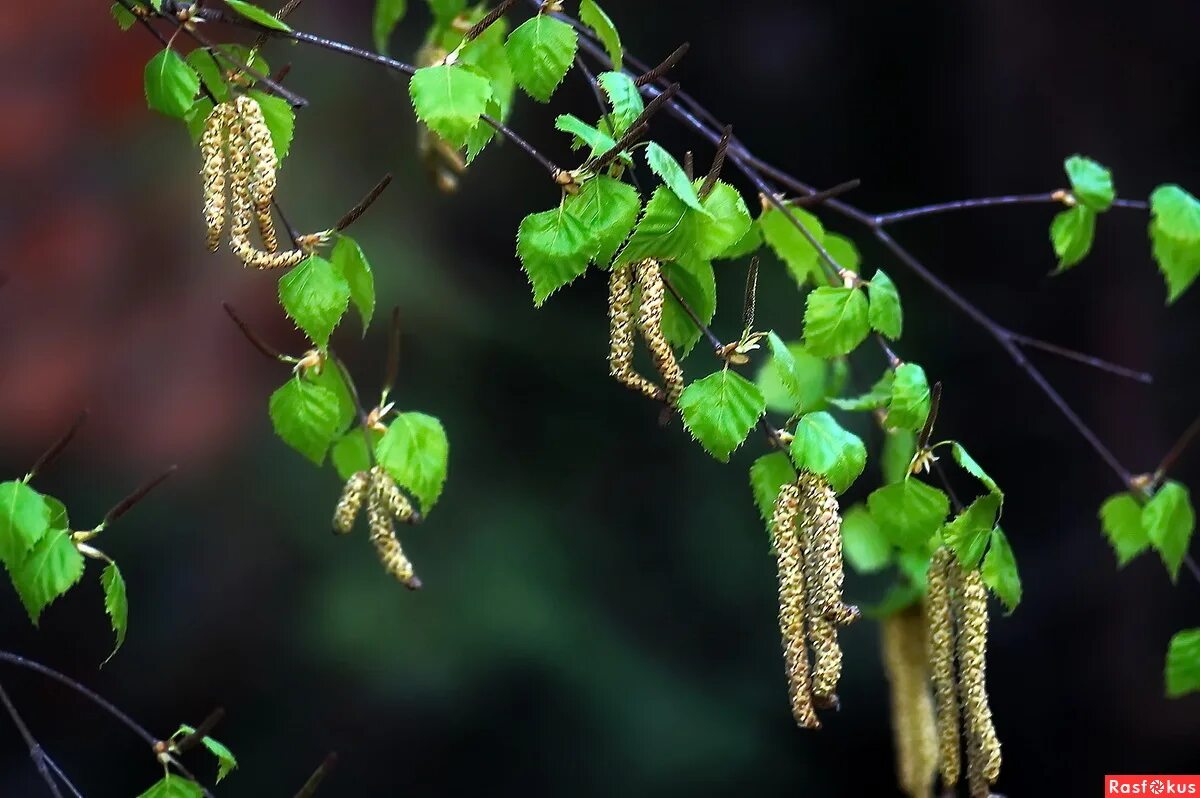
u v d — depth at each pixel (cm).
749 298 120
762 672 248
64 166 218
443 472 124
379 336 241
